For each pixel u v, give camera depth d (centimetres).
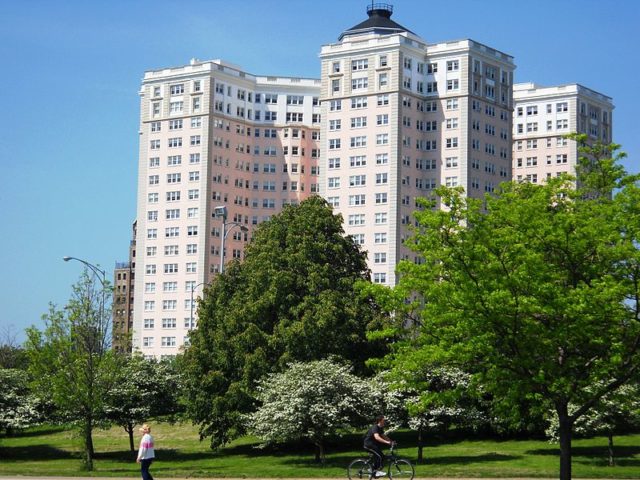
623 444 8894
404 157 19588
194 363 9150
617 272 5166
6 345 15625
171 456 9131
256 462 8056
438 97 19888
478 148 19838
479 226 5166
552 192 5694
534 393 5375
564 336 4931
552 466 7212
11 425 9206
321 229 9644
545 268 4984
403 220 19488
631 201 5159
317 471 6475
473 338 5069
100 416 8450
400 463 5197
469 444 9144
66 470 7112
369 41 19862
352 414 7712
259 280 9206
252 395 8581
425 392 5556
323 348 8731
